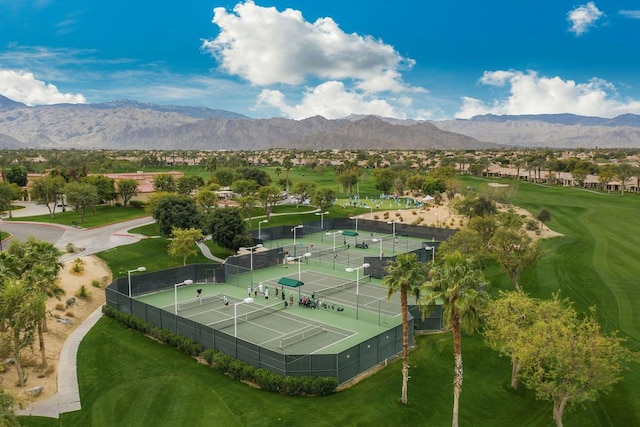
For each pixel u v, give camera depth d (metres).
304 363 43.12
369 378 45.47
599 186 186.12
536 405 40.94
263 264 84.38
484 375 46.09
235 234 90.19
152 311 55.91
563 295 67.56
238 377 45.09
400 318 58.97
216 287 73.81
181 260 86.38
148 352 50.84
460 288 33.91
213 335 49.00
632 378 44.75
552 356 35.19
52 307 59.12
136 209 134.12
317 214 133.50
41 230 103.31
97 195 119.19
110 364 47.78
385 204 153.75
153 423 37.69
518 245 62.91
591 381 34.47
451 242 70.38
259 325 56.69
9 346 41.84
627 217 125.75
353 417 38.81
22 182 160.75
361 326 56.38
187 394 42.03
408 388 43.59
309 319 58.84
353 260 88.56
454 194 154.12
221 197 150.62
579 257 87.31
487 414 39.56
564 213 131.75
